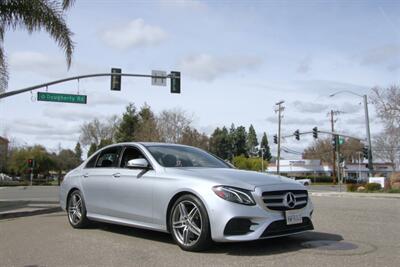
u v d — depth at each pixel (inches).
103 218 305.1
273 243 257.6
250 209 224.1
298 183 252.2
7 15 577.9
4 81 640.4
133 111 3016.7
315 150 4207.7
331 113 2965.1
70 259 228.1
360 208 544.4
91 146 3270.2
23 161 3181.6
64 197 349.4
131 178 282.0
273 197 231.3
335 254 228.7
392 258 220.2
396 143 2375.7
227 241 223.8
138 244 262.8
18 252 248.7
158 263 214.5
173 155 288.5
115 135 3051.2
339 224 355.3
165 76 962.7
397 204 642.8
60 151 3905.0
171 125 2443.4
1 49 596.1
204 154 309.4
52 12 598.9
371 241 269.6
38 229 337.4
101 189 307.4
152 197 263.3
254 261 214.2
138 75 946.1
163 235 291.4
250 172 263.6
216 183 233.5
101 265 214.2
